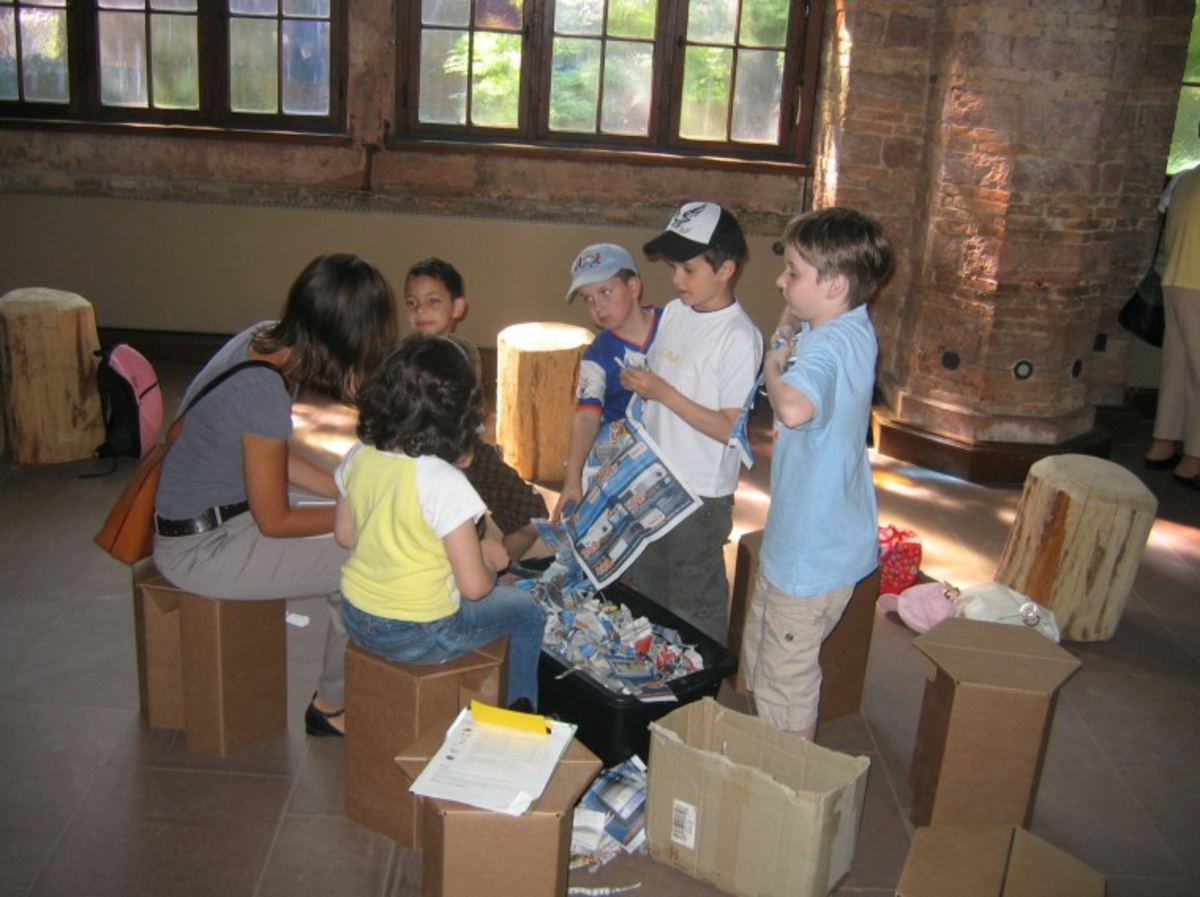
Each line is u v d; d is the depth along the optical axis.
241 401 2.81
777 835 2.61
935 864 2.50
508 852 2.42
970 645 3.04
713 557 3.37
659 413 3.30
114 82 6.42
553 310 6.64
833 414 2.66
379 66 6.29
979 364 5.57
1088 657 4.07
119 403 5.13
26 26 6.30
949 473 5.63
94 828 2.88
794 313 2.78
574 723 3.12
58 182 6.38
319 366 2.86
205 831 2.90
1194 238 5.48
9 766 3.10
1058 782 3.34
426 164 6.45
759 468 5.60
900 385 5.97
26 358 4.98
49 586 4.06
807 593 2.81
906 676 3.83
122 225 6.46
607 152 6.42
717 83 6.44
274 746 3.24
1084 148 5.26
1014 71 5.20
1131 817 3.21
